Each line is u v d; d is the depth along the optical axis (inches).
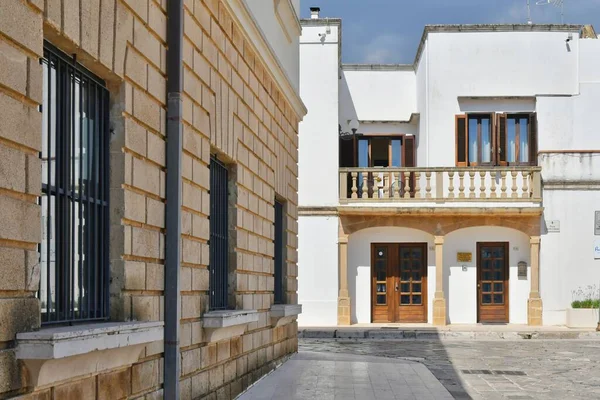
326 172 971.9
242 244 402.0
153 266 263.3
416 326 935.7
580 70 989.2
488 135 998.4
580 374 538.9
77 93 226.1
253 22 405.1
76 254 223.0
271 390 408.5
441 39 1003.9
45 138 207.0
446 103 999.6
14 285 175.3
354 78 1088.2
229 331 355.3
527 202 946.7
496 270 972.6
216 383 344.5
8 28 171.9
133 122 246.4
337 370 503.8
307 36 984.9
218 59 347.9
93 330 193.8
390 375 488.1
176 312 271.6
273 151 490.0
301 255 967.6
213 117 339.9
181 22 279.6
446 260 974.4
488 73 999.6
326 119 977.5
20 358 174.4
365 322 978.1
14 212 175.6
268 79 471.5
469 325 949.8
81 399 206.8
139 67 252.1
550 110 973.8
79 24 209.2
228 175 389.4
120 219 238.7
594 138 971.3
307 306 962.1
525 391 454.3
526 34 998.4
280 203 546.3
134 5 246.5
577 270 943.0
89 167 231.3
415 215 955.3
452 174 954.1
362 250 984.3
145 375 254.1
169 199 274.8
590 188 948.0
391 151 1075.9
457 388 461.1
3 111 170.7
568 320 918.4
